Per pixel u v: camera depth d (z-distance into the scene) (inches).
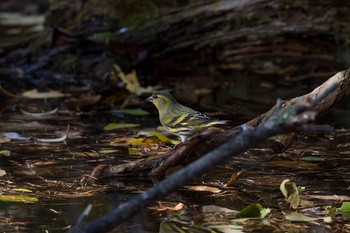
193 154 354.9
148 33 634.8
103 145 418.0
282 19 613.6
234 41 627.5
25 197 318.7
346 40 602.2
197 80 616.4
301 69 618.8
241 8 619.5
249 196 321.7
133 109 522.9
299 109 223.0
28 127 465.7
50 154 398.0
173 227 279.4
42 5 959.0
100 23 651.5
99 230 218.7
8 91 580.4
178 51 634.8
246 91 570.6
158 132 448.5
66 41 644.1
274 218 290.2
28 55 651.5
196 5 633.0
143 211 300.4
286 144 343.0
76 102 546.9
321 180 345.1
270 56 632.4
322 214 295.3
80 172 362.3
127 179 351.6
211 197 320.8
